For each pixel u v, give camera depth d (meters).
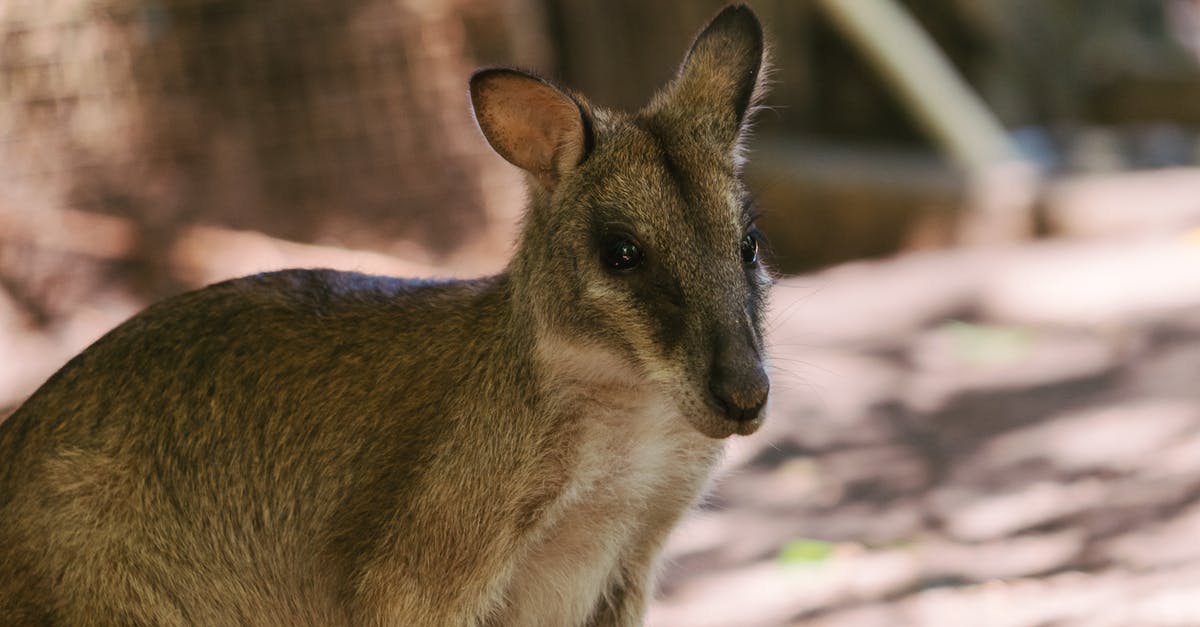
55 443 7.31
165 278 16.53
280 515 7.65
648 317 7.11
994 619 9.18
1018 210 19.52
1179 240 16.98
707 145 7.46
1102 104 27.86
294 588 7.76
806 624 9.55
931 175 20.98
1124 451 11.81
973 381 13.90
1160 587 9.22
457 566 7.39
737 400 6.88
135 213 16.75
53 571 7.20
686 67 7.79
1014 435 12.55
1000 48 25.84
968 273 16.83
